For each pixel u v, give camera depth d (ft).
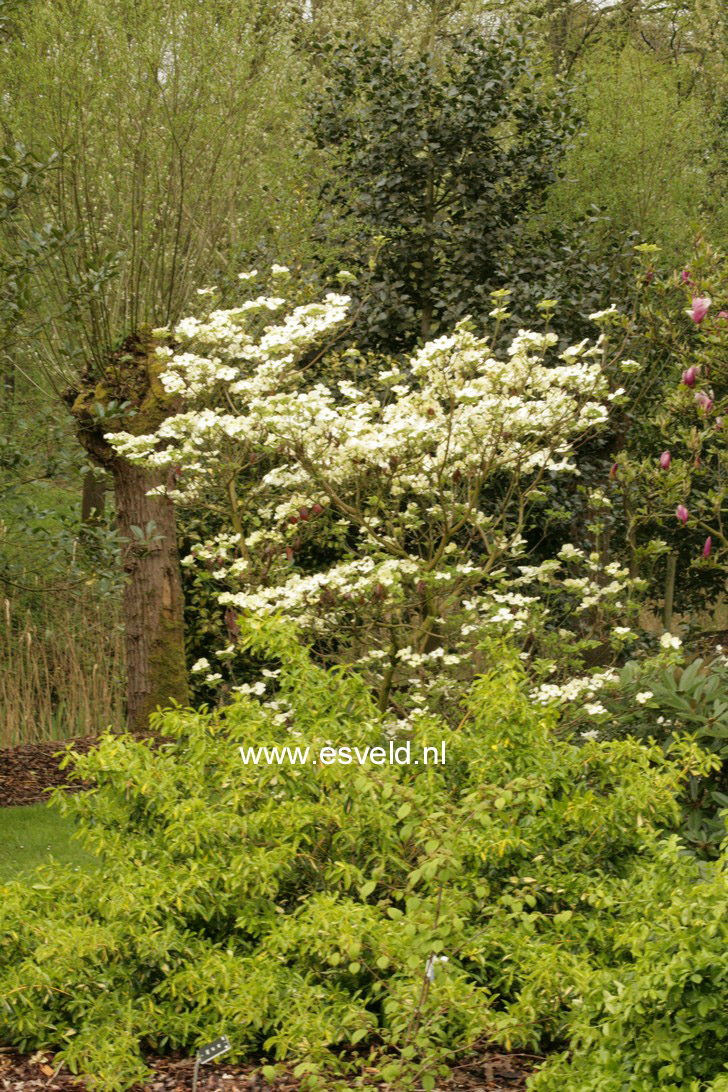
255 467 22.80
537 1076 10.27
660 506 22.17
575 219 39.11
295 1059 11.29
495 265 31.96
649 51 52.01
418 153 31.99
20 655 31.12
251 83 32.60
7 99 31.91
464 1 42.86
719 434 21.12
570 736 14.98
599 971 11.09
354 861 13.53
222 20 32.24
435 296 32.12
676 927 9.60
